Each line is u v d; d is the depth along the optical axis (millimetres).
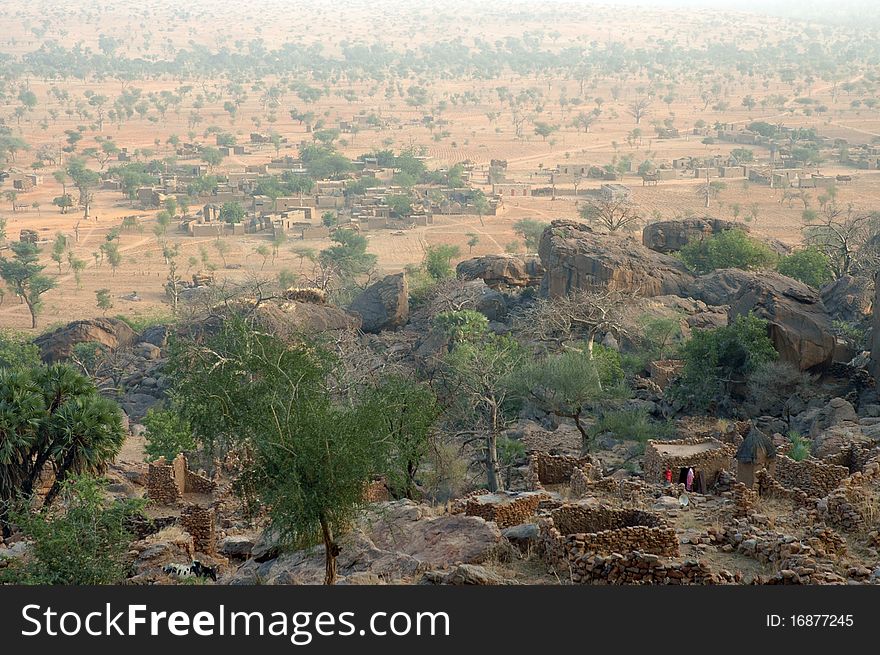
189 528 35219
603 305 73500
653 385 67000
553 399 52906
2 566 30875
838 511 27844
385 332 90625
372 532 27906
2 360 96062
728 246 105938
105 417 45625
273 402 26922
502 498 29250
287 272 155500
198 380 34406
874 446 41000
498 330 89625
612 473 43750
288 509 24156
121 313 155750
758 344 61625
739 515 29312
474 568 23109
